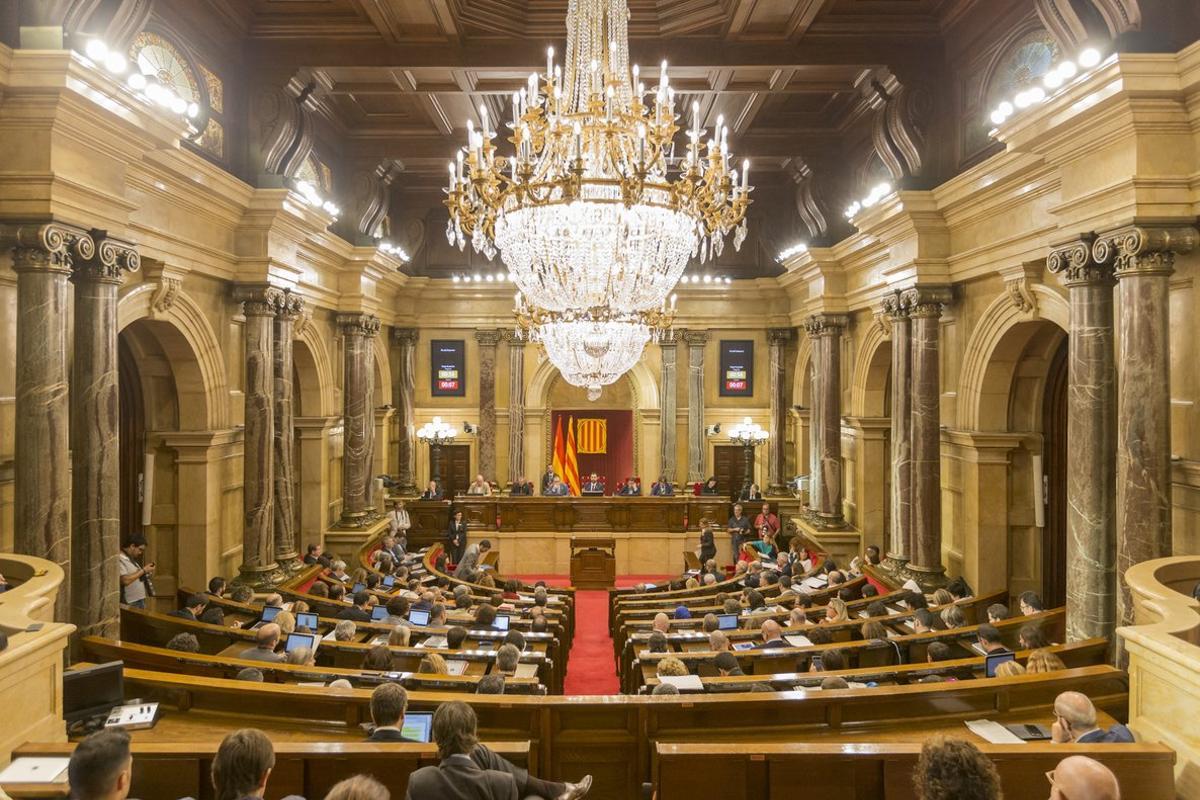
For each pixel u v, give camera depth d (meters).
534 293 8.17
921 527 11.57
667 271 7.94
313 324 14.52
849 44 11.35
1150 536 6.94
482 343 21.28
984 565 11.05
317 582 11.38
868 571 12.56
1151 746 3.95
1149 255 6.93
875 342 14.29
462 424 21.53
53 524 6.98
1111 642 7.19
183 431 10.94
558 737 5.25
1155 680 4.27
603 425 22.41
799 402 19.89
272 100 11.38
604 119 6.97
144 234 8.99
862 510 15.34
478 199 7.78
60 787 3.73
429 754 4.19
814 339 16.25
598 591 16.61
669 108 7.00
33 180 6.84
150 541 10.97
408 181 19.66
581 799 4.27
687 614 9.73
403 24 11.01
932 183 11.42
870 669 6.36
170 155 9.10
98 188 7.48
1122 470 7.11
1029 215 9.36
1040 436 10.85
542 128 6.96
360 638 8.31
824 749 4.19
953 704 5.45
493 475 21.34
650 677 6.85
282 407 12.18
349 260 15.42
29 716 4.24
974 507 11.11
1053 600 10.91
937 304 11.56
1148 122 6.81
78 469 7.64
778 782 4.16
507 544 18.17
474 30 11.32
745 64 11.43
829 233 15.67
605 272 7.59
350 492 15.75
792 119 15.33
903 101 11.37
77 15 7.12
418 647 7.65
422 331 21.42
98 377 7.67
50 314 6.98
